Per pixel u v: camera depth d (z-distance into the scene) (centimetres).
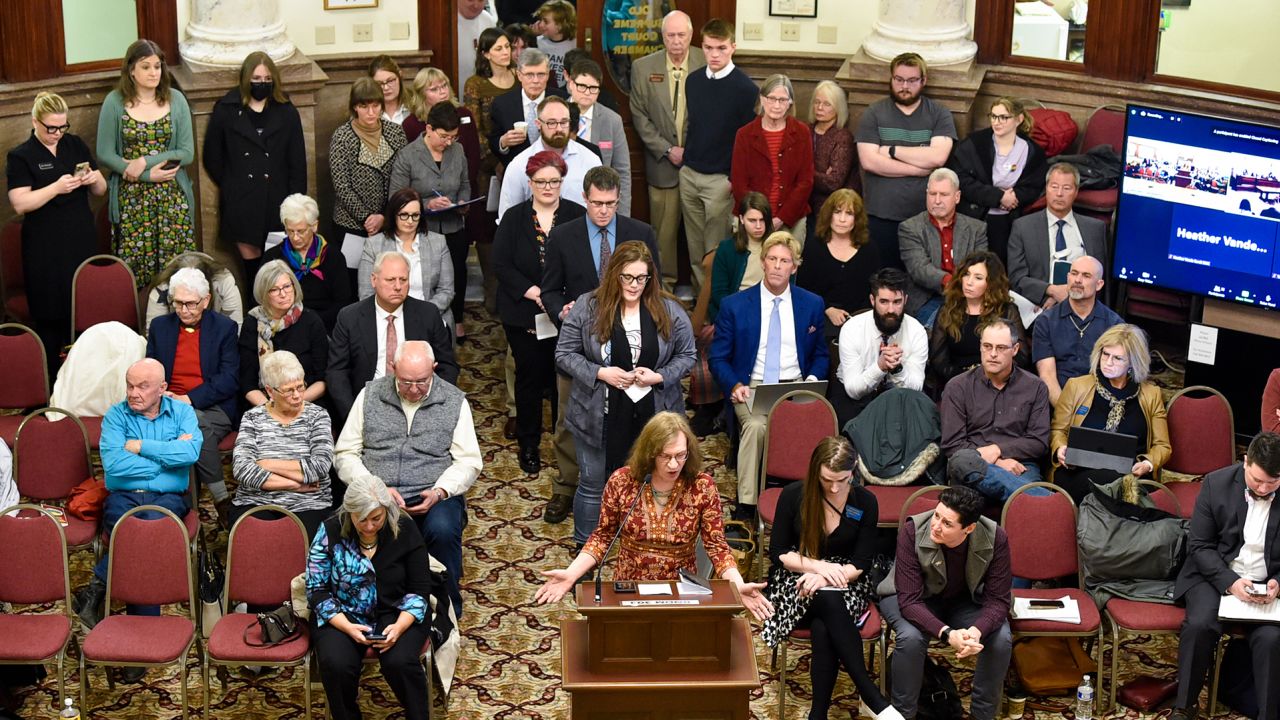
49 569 647
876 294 788
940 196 883
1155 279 920
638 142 1130
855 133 1044
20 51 909
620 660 561
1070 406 759
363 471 704
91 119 957
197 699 661
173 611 730
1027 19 1033
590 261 791
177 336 777
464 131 988
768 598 655
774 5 1089
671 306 755
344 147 960
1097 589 675
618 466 750
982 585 638
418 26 1120
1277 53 932
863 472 747
